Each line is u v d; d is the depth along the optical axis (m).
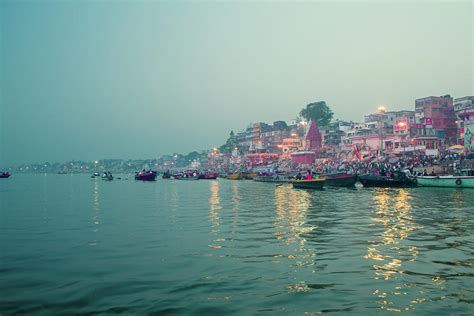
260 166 104.62
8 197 40.75
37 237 16.02
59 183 90.69
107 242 14.80
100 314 7.87
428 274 10.15
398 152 68.44
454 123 74.75
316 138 102.50
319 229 16.94
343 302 8.30
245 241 14.62
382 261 11.43
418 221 18.73
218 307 8.13
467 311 7.75
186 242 14.61
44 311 8.06
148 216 22.72
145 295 8.90
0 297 8.88
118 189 57.56
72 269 11.09
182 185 70.06
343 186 48.50
